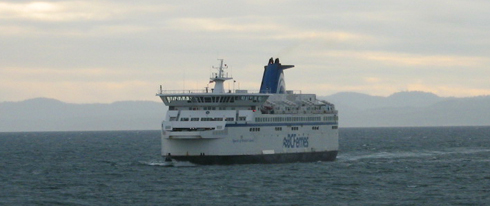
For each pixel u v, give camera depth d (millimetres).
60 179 189750
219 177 178250
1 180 189000
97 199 152375
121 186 170875
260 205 143000
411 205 144625
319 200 149375
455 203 147250
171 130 194875
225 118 193750
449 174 198625
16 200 152625
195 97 196500
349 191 162250
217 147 190625
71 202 149125
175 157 194875
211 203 145250
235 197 152000
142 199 151000
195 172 186750
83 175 199250
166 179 177750
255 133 197625
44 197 156375
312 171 196125
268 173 187125
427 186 172250
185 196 153500
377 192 161375
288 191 160375
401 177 189875
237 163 195750
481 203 147250
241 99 195500
